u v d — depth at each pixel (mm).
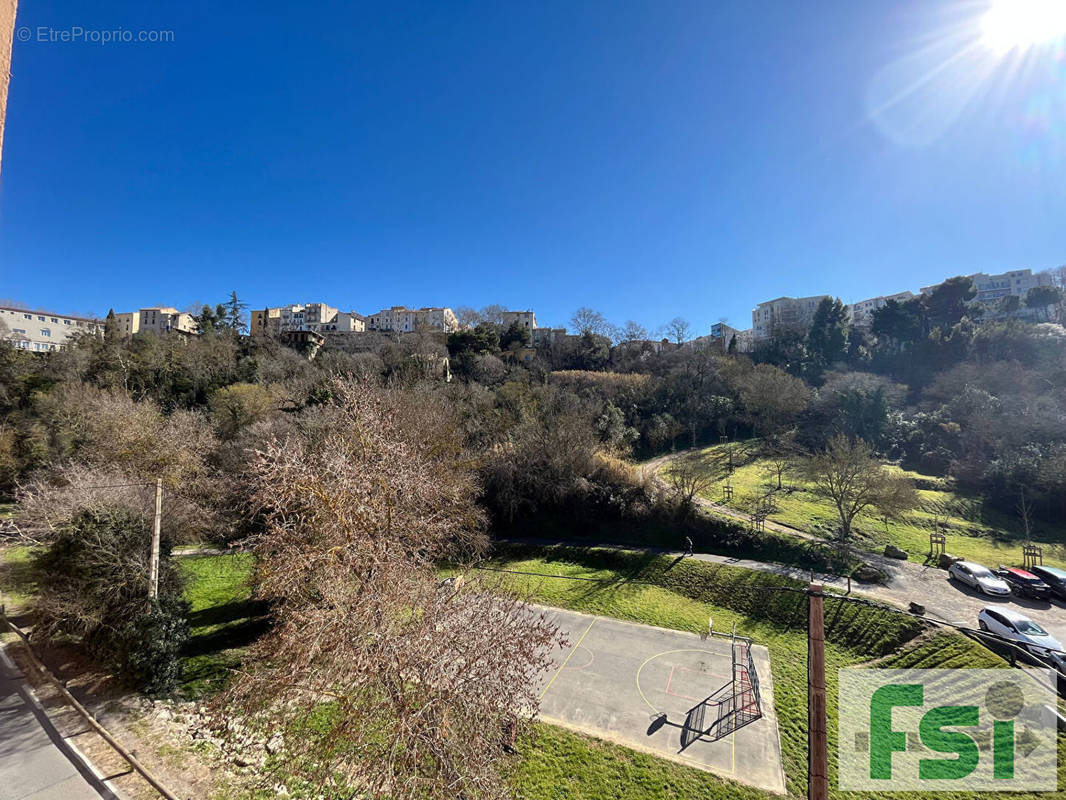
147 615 15227
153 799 10398
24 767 11445
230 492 26781
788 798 11883
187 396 43688
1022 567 25203
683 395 56406
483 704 8172
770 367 55719
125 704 14078
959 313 63188
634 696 16141
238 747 12359
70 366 43250
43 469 31391
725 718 14984
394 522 12203
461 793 7836
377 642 8367
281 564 10797
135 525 17031
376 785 7730
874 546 28688
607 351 71688
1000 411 41312
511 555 31328
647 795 11859
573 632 21156
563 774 12461
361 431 14961
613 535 33250
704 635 20125
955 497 34656
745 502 34750
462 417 40469
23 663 16266
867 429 45781
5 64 2984
